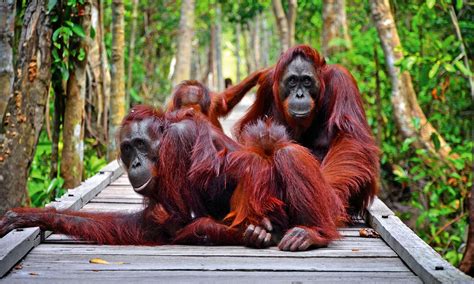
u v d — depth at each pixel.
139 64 22.31
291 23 21.45
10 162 7.79
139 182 5.52
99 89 12.12
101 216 5.86
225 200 5.98
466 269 8.52
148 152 5.58
